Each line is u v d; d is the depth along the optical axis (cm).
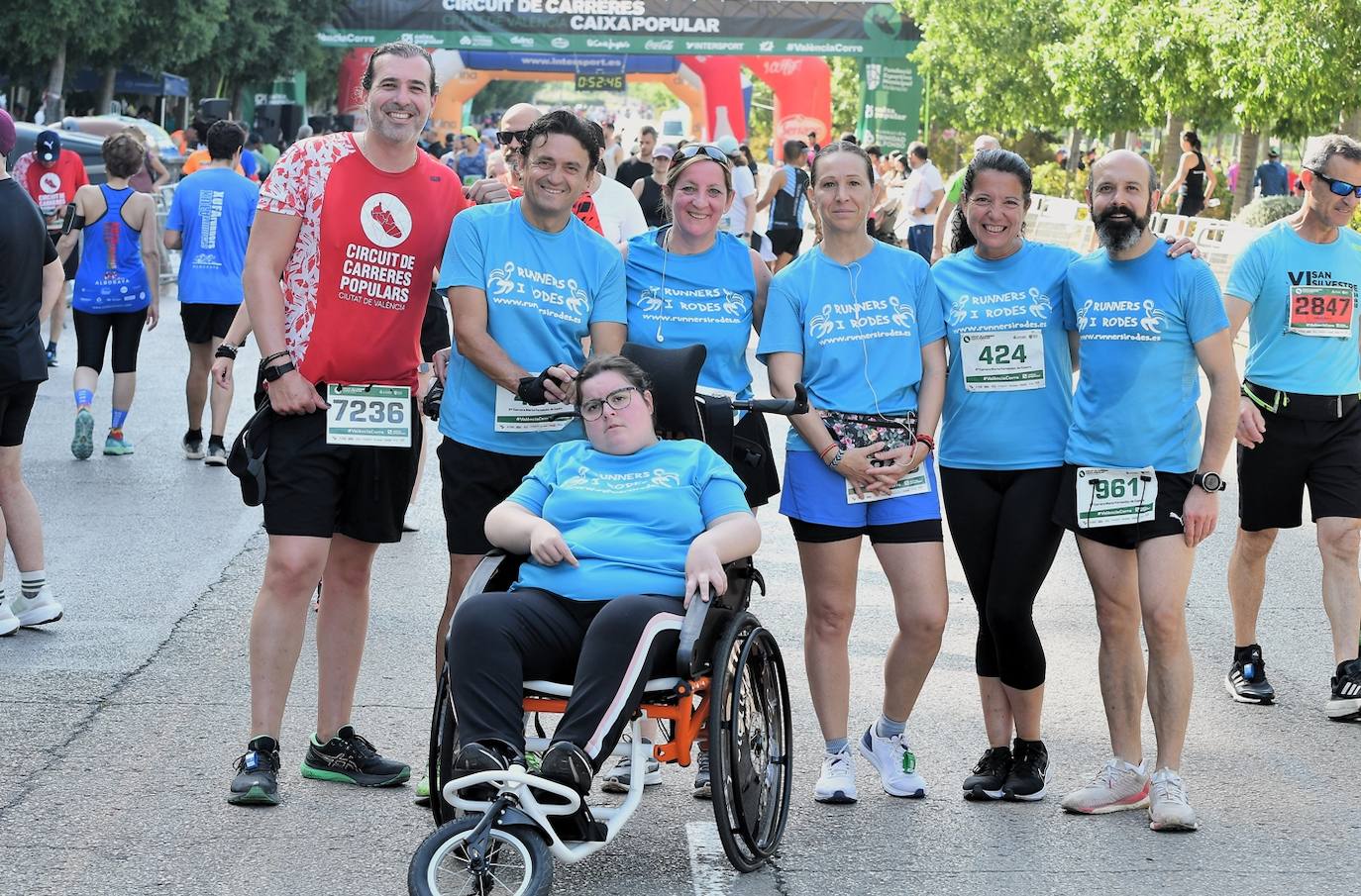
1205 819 526
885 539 542
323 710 550
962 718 629
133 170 1101
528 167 532
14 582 794
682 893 458
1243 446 665
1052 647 730
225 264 1093
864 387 543
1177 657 521
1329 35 1931
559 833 444
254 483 529
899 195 2483
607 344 547
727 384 565
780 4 3881
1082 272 536
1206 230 1872
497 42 3875
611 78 4981
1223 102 2447
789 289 552
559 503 496
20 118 3903
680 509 489
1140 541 527
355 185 530
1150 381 523
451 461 545
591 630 448
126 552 861
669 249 567
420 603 782
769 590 824
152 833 494
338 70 5216
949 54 3675
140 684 645
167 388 1408
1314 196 652
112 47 3606
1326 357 657
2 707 611
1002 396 542
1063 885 465
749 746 476
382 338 536
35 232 702
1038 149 4222
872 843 502
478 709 438
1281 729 629
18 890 446
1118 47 2534
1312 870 479
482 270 534
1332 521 654
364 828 505
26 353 698
